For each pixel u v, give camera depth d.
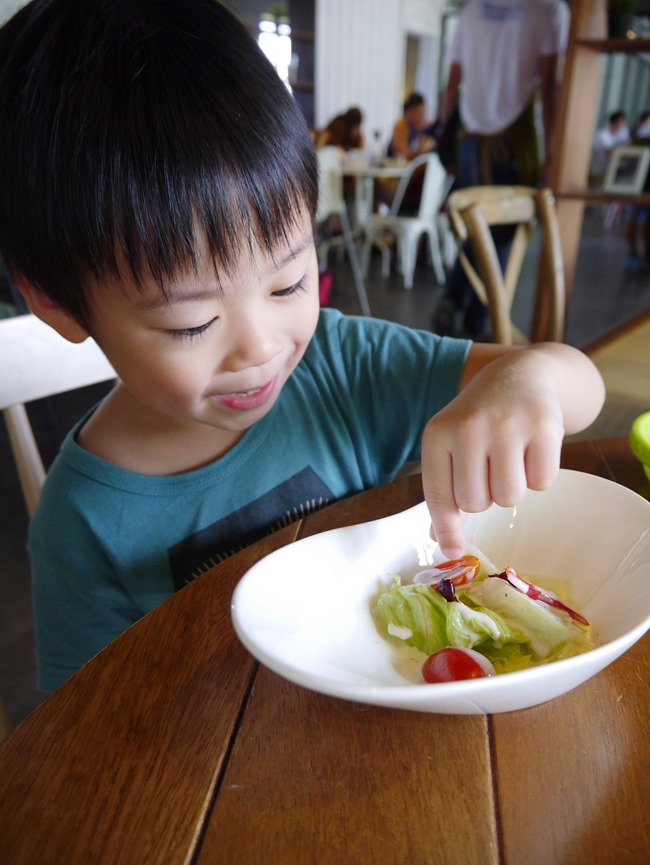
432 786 0.32
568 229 2.31
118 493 0.67
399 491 0.60
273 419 0.73
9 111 0.44
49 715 0.37
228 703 0.37
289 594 0.38
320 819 0.30
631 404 1.54
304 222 0.49
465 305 3.17
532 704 0.34
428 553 0.48
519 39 2.54
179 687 0.38
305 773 0.33
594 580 0.44
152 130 0.42
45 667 0.69
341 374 0.78
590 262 5.16
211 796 0.32
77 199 0.43
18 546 1.78
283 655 0.32
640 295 4.07
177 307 0.45
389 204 5.39
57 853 0.30
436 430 0.46
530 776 0.32
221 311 0.47
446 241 4.93
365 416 0.78
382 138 8.01
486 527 0.50
